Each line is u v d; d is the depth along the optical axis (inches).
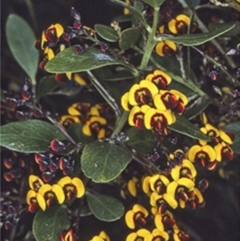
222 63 15.7
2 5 20.3
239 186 17.4
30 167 16.1
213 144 13.9
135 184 15.1
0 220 15.3
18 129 14.4
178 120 13.4
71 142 14.3
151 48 13.8
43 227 14.1
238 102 14.6
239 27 14.6
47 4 20.0
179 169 13.4
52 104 18.2
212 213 17.3
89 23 19.2
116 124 14.6
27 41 17.3
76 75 16.3
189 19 14.7
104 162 13.3
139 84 12.9
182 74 15.0
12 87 19.7
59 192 13.6
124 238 16.0
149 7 14.4
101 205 14.5
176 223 15.4
